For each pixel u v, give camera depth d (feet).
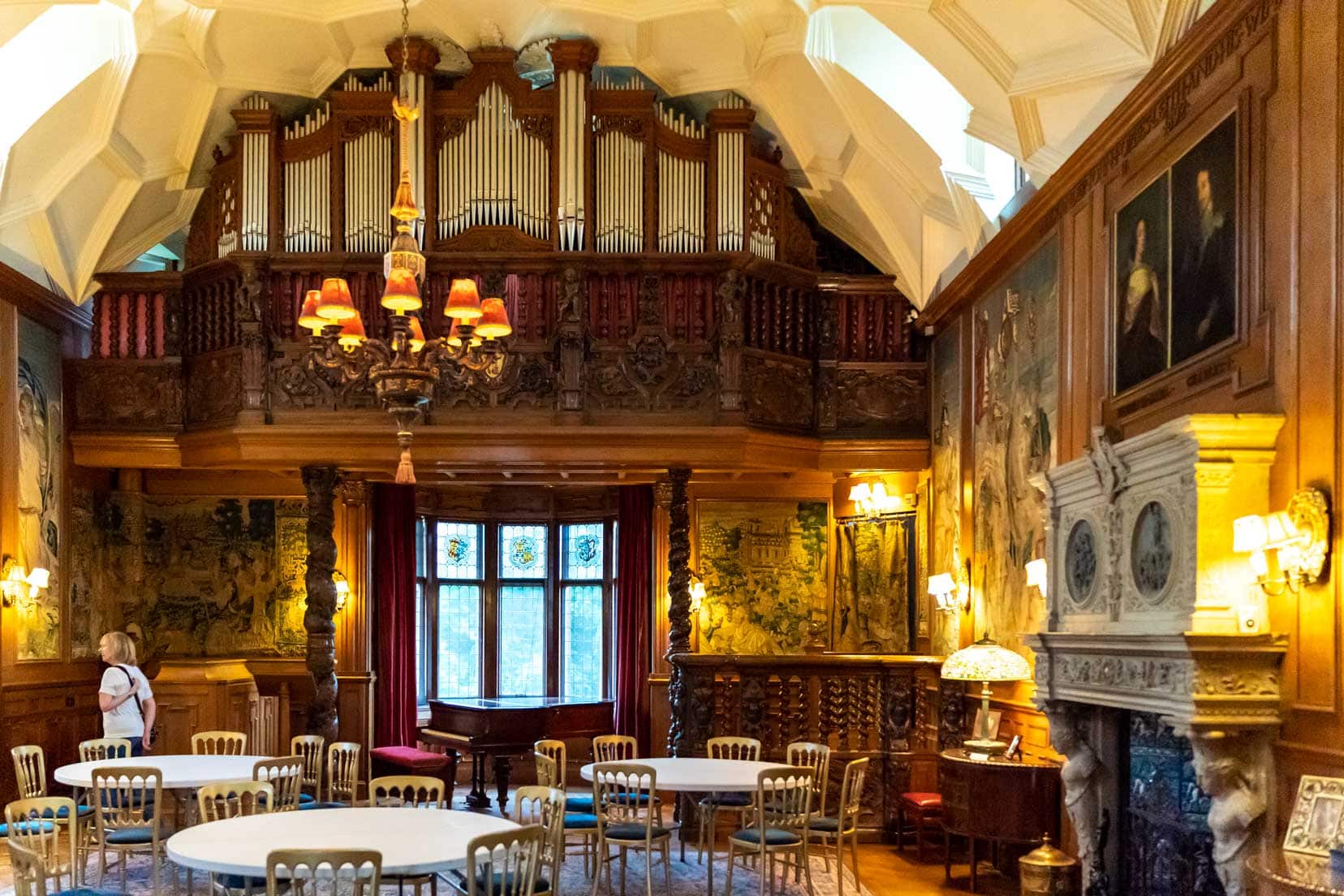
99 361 45.21
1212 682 19.84
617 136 42.68
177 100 41.29
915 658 39.60
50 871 25.21
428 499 58.34
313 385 41.88
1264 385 20.93
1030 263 33.76
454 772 45.50
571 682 59.98
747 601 51.39
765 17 37.86
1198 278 23.66
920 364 45.39
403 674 52.44
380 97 42.39
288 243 42.27
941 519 43.14
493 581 60.18
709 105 44.78
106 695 35.96
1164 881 24.58
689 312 42.60
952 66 31.96
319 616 41.88
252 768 30.86
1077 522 26.50
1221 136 22.84
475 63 42.42
